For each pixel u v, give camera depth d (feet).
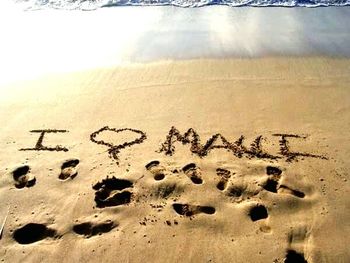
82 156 7.53
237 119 8.39
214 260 5.71
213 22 12.57
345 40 11.49
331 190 6.75
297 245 5.90
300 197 6.66
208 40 11.39
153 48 10.98
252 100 8.95
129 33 11.80
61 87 9.46
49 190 6.84
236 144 7.77
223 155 7.52
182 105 8.80
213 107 8.73
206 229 6.13
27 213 6.43
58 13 13.12
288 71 10.00
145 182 6.92
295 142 7.82
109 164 7.34
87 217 6.34
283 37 11.65
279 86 9.43
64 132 8.13
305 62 10.37
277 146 7.72
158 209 6.46
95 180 7.00
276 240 5.96
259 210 6.44
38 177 7.10
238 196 6.67
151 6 13.70
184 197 6.65
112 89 9.37
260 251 5.82
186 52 10.78
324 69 10.08
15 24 12.29
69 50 10.93
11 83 9.62
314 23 12.61
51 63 10.36
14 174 7.16
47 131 8.16
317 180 6.95
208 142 7.80
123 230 6.14
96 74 9.91
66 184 6.94
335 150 7.61
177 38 11.53
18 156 7.54
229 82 9.56
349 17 13.03
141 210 6.44
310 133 8.05
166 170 7.16
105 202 6.61
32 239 6.11
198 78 9.70
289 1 14.12
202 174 7.08
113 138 7.95
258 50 10.91
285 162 7.34
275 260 5.70
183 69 10.04
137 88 9.39
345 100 8.97
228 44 11.19
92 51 10.88
